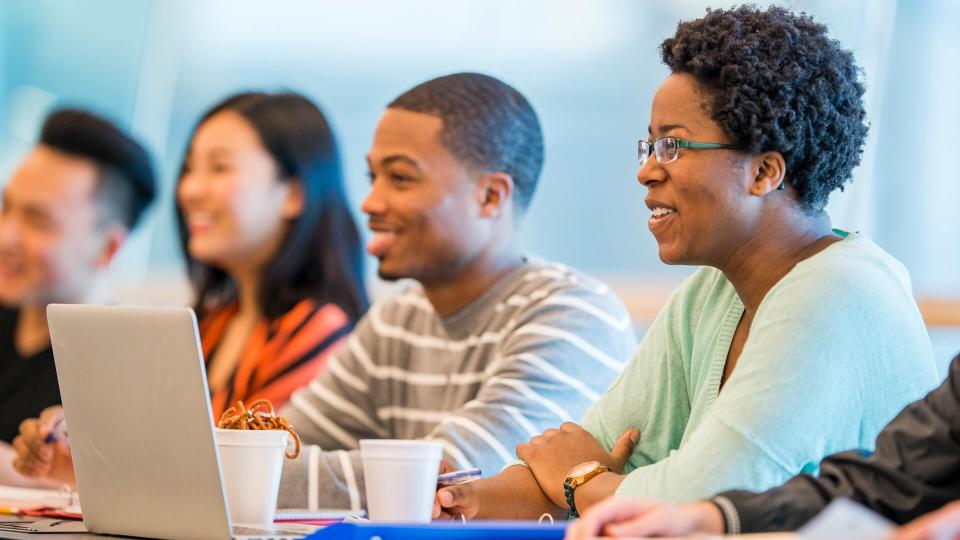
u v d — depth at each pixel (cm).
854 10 631
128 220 603
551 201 748
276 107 536
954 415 228
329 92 809
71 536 272
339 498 352
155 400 255
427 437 389
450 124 409
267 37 826
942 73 630
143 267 817
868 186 627
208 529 254
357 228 545
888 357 273
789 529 226
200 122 548
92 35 859
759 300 296
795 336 269
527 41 757
